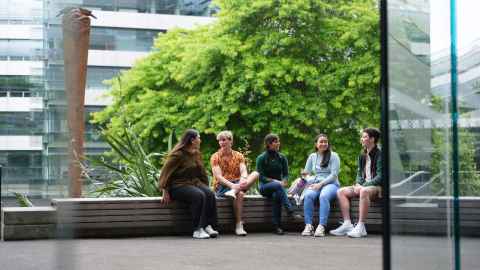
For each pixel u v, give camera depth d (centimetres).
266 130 2100
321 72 2062
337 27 2084
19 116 565
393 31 316
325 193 894
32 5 404
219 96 2039
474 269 352
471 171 383
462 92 387
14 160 601
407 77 321
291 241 819
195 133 877
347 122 2072
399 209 311
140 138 2166
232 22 2133
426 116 327
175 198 871
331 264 631
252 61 2027
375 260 656
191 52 2155
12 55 561
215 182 926
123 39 3506
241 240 830
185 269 599
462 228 349
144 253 704
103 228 852
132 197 906
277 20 2108
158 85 2292
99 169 1002
